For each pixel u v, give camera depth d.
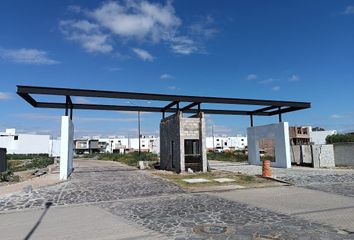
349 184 15.01
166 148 24.83
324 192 12.77
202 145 21.84
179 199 11.63
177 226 7.56
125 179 18.06
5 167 24.86
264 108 27.83
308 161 27.14
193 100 21.78
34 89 17.70
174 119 22.89
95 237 6.75
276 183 15.45
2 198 11.97
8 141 76.50
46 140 80.50
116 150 111.31
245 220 8.09
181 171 21.31
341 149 26.41
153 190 13.75
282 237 6.49
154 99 20.67
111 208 10.12
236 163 33.03
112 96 19.53
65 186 15.24
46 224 8.03
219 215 8.75
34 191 13.59
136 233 7.00
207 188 14.17
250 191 13.38
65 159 18.48
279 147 25.89
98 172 23.41
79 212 9.54
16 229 7.57
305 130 79.62
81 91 18.80
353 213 8.79
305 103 25.11
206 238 6.50
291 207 9.78
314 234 6.69
